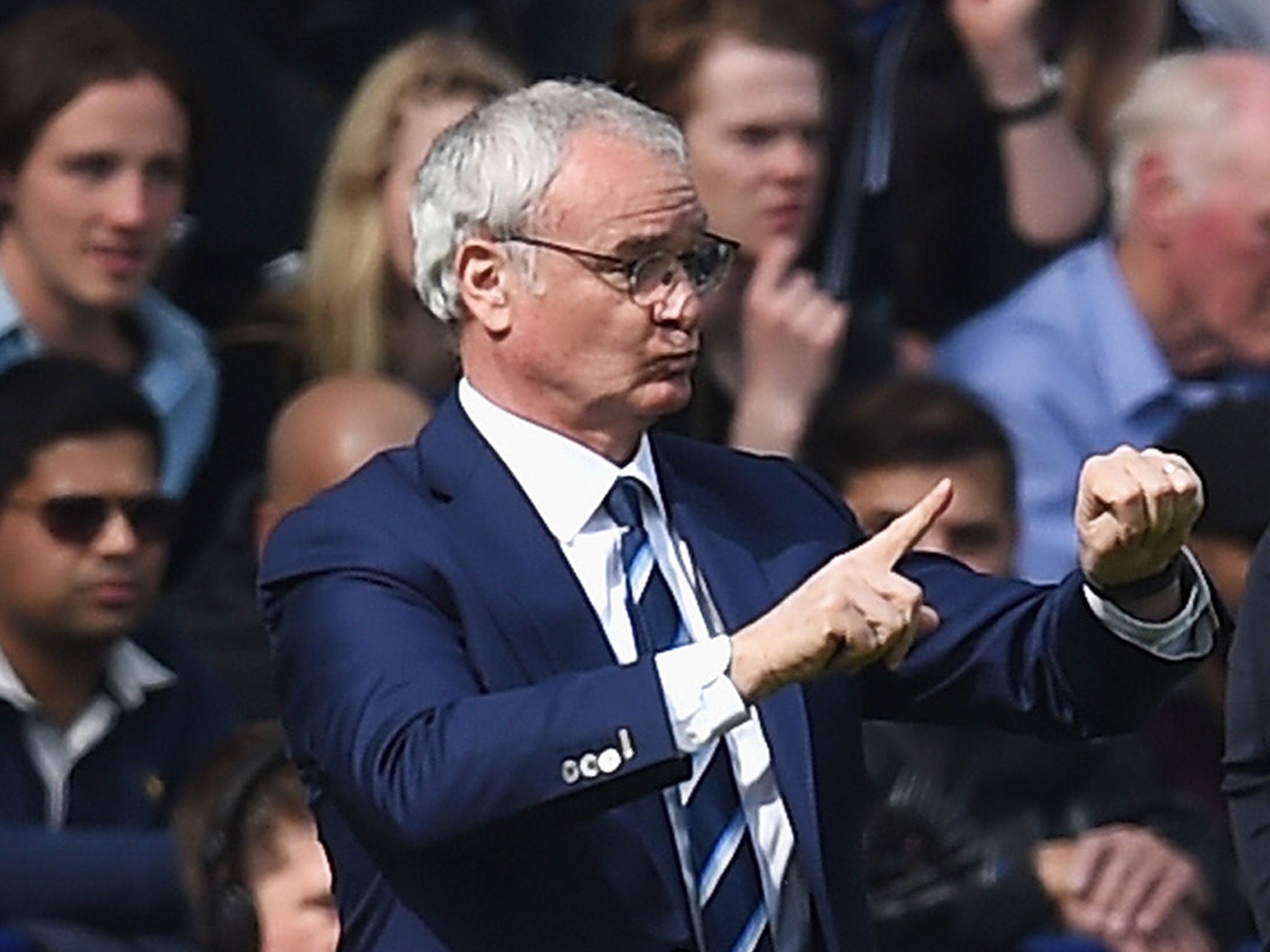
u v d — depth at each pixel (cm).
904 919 1877
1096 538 1373
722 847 1416
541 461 1446
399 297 2283
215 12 2609
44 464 2003
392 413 2084
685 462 1502
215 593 2267
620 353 1426
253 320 2381
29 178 2264
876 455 2077
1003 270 2519
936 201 2516
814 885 1419
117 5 2586
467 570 1419
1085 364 2348
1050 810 2002
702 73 2286
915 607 1302
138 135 2270
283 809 1728
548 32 2744
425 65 2291
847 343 2373
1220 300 2323
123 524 2019
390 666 1377
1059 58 2552
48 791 2008
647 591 1442
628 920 1395
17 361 2102
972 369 2364
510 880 1395
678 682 1320
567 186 1416
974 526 2077
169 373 2333
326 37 2734
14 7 2606
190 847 1748
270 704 2198
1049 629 1442
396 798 1343
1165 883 1967
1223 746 2130
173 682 2075
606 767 1316
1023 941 1922
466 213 1434
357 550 1421
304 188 2581
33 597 2005
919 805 1895
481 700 1346
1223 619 1444
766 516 1501
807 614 1306
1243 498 2089
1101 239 2448
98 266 2270
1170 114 2328
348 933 1428
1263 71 2334
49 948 1858
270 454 2139
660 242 1420
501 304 1437
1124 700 1430
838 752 1454
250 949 1725
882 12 2570
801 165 2291
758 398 2269
